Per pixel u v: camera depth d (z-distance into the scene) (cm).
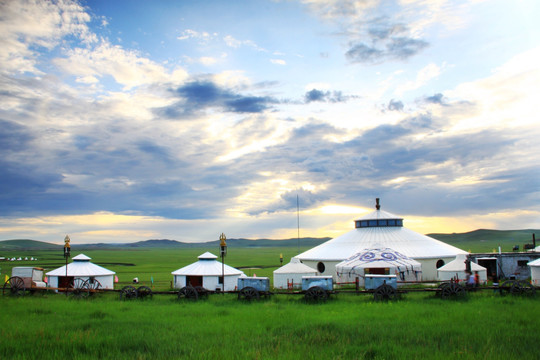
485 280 5925
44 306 3797
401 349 2122
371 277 4184
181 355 2066
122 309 3628
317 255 7231
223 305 3922
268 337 2428
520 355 1986
